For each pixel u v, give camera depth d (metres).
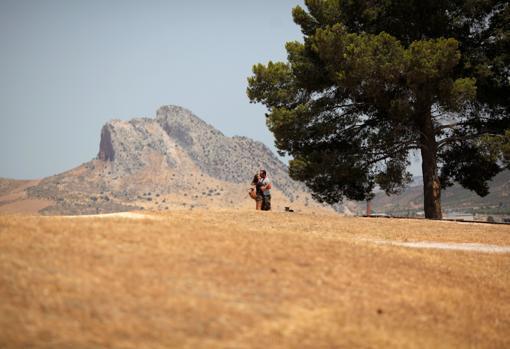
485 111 128.38
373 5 121.50
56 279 30.08
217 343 26.00
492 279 49.12
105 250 36.84
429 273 46.06
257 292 32.97
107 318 26.77
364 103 123.06
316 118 127.44
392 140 120.12
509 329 37.53
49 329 24.92
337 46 111.12
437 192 121.56
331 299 34.25
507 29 120.69
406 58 106.88
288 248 44.34
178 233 45.47
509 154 111.50
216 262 37.25
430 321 35.03
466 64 114.94
